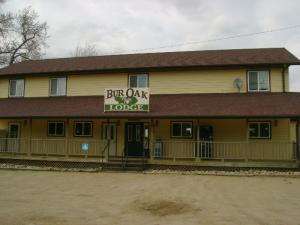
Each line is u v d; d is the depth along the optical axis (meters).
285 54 23.34
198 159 19.95
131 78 23.98
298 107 19.39
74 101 23.89
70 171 20.30
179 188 14.55
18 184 15.69
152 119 20.52
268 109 19.38
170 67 23.12
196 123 21.92
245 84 22.36
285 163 19.22
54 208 10.81
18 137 24.73
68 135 22.73
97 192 13.62
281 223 9.13
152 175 18.59
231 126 21.56
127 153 22.89
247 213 10.21
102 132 23.30
